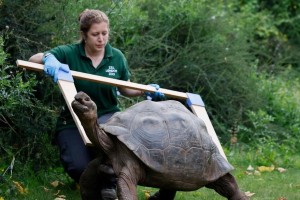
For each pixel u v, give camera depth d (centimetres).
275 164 924
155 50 1065
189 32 1072
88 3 862
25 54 784
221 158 587
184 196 725
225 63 1091
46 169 768
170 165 544
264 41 1452
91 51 680
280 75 1319
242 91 1095
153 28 1066
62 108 704
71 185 745
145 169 550
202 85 1073
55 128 706
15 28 789
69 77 626
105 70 689
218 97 1050
